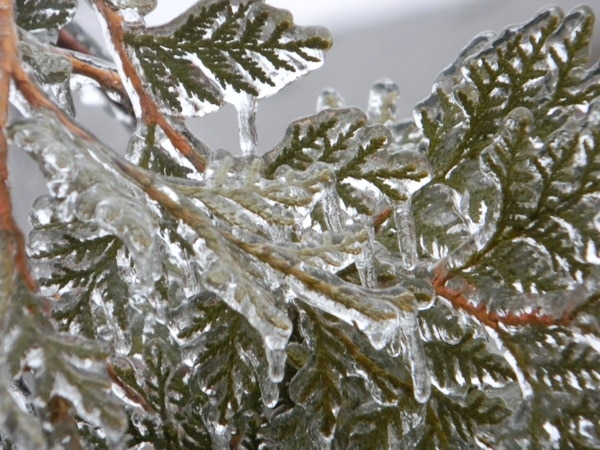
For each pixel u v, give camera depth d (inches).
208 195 21.2
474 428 21.7
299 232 21.8
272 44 22.4
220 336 21.9
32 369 20.4
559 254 21.8
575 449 21.4
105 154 20.8
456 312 22.0
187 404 22.3
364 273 21.9
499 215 22.0
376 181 22.3
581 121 21.7
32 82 20.9
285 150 22.4
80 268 22.0
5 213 20.3
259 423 22.1
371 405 21.9
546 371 21.6
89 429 21.7
